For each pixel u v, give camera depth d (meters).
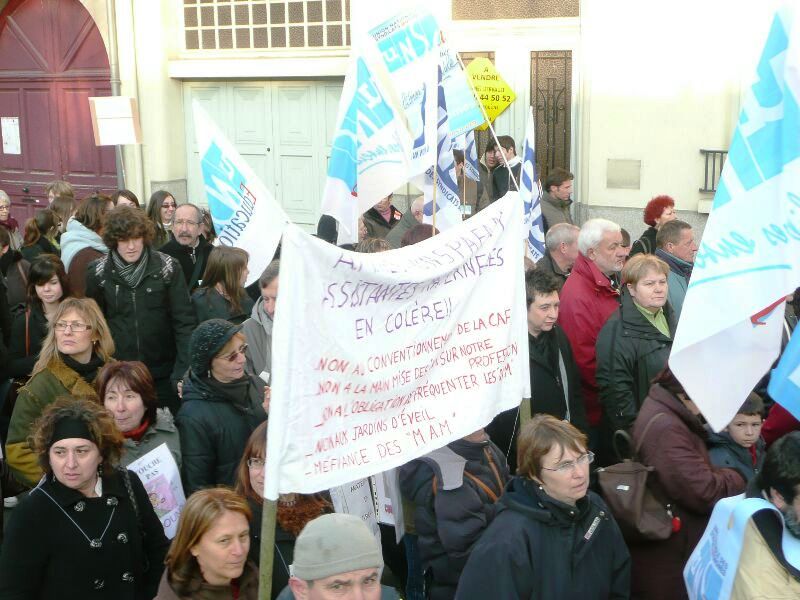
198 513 2.98
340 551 2.52
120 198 8.53
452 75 6.03
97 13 12.40
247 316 5.92
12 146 13.80
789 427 4.12
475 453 3.66
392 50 5.86
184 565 3.02
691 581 3.16
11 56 13.57
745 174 3.21
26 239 8.02
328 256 2.96
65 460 3.33
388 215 8.45
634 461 3.69
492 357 3.42
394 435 3.16
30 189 13.74
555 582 3.12
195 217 7.25
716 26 9.15
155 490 3.88
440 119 6.03
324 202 5.87
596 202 9.98
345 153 5.81
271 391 2.89
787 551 2.88
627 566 3.31
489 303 3.42
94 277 5.79
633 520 3.49
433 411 3.26
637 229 9.82
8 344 5.93
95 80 12.98
